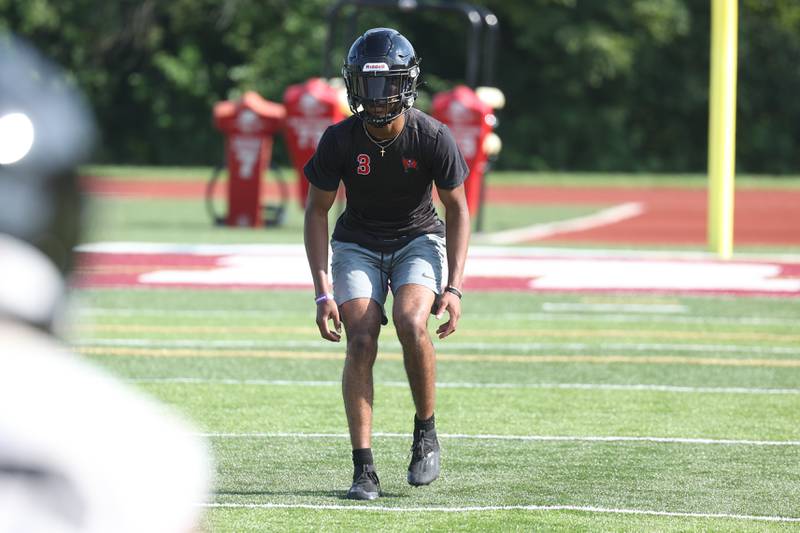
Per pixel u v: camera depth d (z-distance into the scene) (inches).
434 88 5506.9
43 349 160.7
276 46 5364.2
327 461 836.6
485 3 5467.5
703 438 917.2
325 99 2362.2
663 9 5497.1
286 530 665.0
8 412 154.5
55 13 5221.5
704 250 2292.1
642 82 5679.1
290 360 1248.8
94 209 165.8
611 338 1405.0
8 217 159.2
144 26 5378.9
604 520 691.4
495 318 1549.0
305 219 742.5
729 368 1227.2
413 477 731.4
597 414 1003.9
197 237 2417.6
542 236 2561.5
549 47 5492.1
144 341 1347.2
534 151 5605.3
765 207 3538.4
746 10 5679.1
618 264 2055.9
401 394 1090.7
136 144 5472.4
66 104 164.7
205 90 5383.9
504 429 944.3
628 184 4530.0
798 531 673.6
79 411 157.9
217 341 1357.0
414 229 738.8
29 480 153.2
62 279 163.3
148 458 158.9
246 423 954.7
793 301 1708.9
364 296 722.2
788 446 893.8
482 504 725.3
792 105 5684.1
